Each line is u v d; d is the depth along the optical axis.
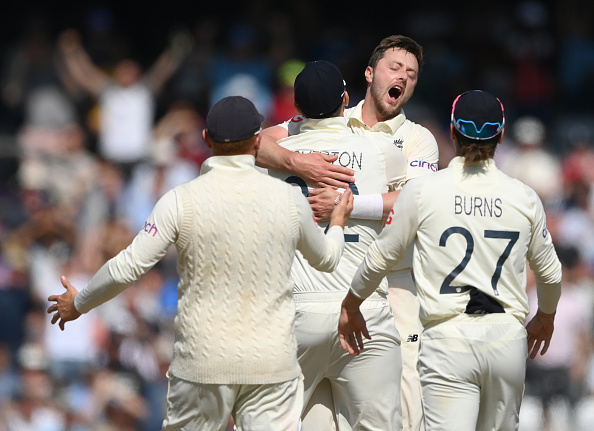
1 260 42.62
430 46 62.94
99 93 53.81
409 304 20.88
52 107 54.00
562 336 40.56
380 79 20.53
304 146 19.64
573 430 40.34
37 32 57.66
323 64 19.64
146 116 52.06
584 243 50.28
